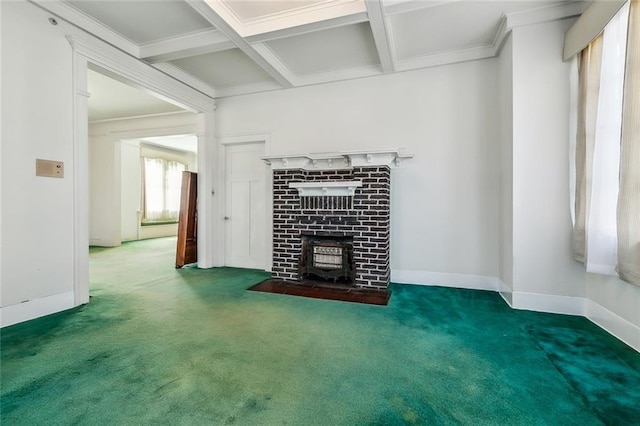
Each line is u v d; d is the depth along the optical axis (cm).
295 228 397
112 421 143
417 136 382
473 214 362
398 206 391
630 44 196
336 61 384
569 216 277
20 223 256
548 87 281
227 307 301
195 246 506
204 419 145
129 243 761
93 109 585
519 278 294
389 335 237
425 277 382
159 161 902
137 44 350
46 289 275
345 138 414
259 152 479
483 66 354
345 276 373
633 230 196
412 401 159
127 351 211
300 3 277
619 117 217
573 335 234
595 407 153
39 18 267
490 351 211
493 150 352
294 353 209
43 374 181
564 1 267
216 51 349
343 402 158
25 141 259
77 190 298
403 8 266
